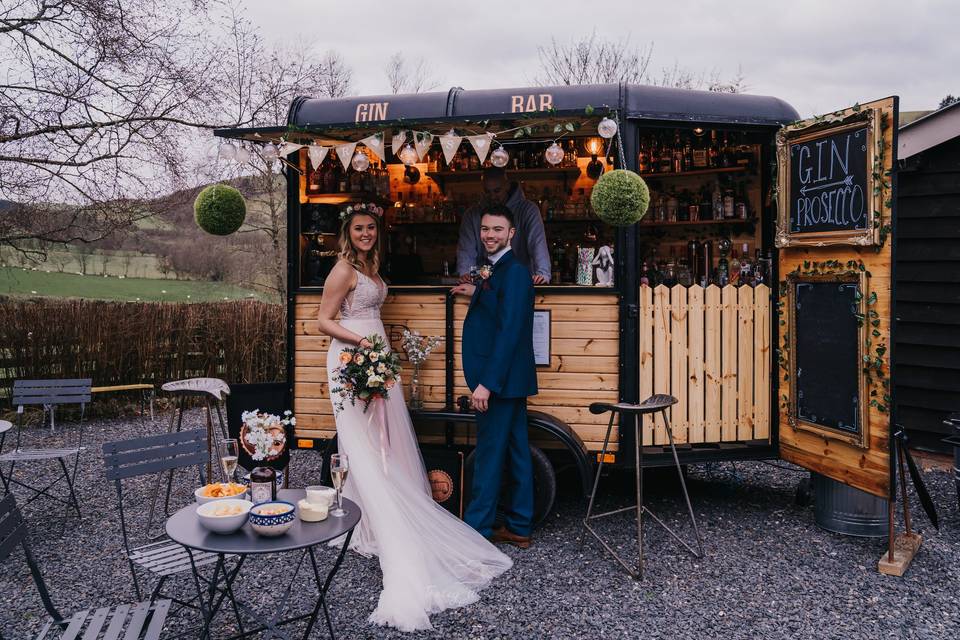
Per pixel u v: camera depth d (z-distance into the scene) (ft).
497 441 12.39
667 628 9.50
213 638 9.09
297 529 7.66
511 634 9.34
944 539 13.10
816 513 13.69
